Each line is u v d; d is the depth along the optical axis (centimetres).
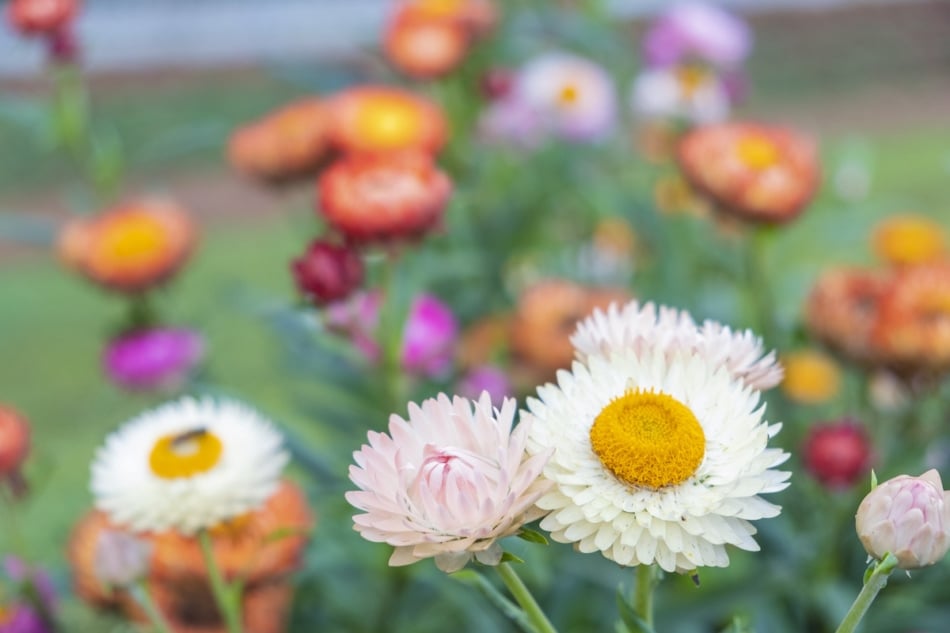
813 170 82
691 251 96
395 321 79
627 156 111
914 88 243
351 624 78
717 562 55
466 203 98
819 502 78
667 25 101
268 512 70
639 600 58
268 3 296
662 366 57
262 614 74
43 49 93
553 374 86
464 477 54
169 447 65
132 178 214
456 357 90
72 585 74
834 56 257
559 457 55
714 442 56
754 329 88
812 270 102
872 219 100
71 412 128
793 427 82
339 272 73
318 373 83
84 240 91
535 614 57
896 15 272
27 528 90
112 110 232
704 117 100
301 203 143
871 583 55
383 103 88
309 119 89
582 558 77
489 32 102
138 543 64
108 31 283
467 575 58
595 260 105
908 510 55
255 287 156
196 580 70
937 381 76
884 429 83
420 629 78
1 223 95
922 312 75
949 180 172
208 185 212
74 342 149
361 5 285
